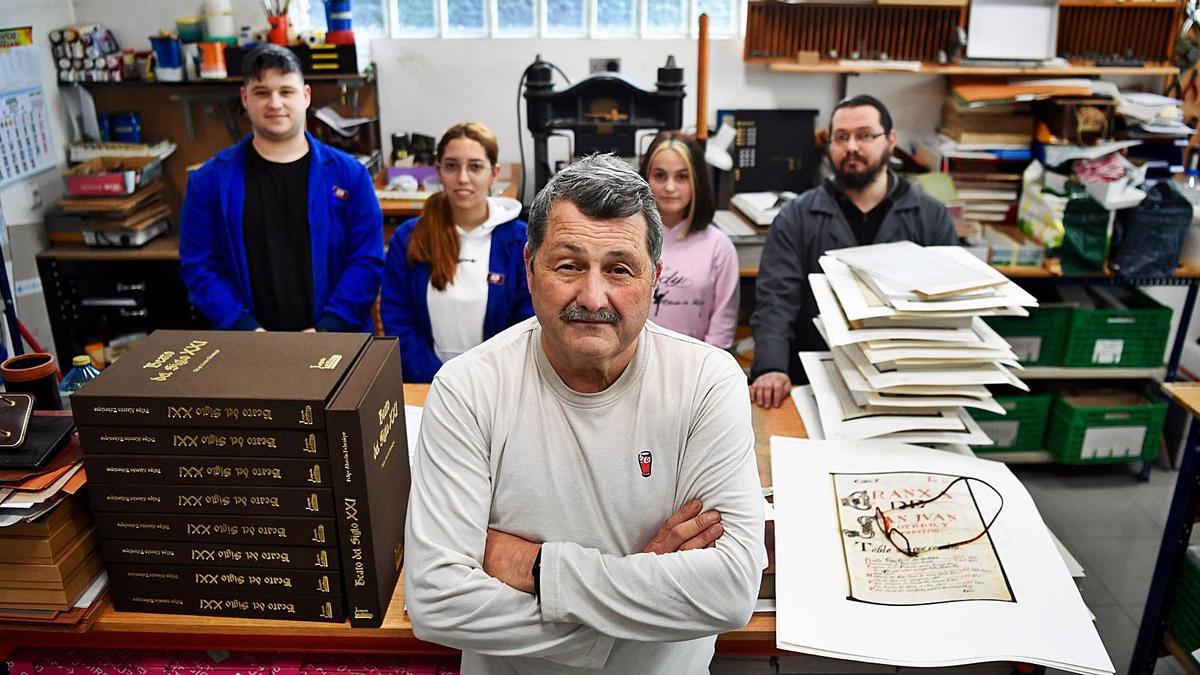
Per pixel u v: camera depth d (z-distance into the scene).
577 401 1.16
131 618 1.34
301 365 1.32
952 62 3.39
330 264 2.63
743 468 1.17
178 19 3.38
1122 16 3.41
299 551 1.29
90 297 3.47
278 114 2.45
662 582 1.10
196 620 1.34
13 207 3.13
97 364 3.26
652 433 1.17
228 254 2.58
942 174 3.34
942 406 1.75
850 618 1.29
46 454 1.28
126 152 3.45
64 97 3.43
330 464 1.23
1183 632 2.06
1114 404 3.31
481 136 2.33
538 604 1.11
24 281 3.21
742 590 1.11
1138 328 3.21
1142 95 3.37
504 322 2.45
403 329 2.46
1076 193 3.10
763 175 3.60
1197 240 3.06
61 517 1.26
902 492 1.55
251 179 2.55
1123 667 2.41
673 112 3.05
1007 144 3.32
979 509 1.50
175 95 3.46
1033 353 3.29
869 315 1.68
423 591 1.11
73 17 3.46
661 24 3.64
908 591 1.34
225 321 2.55
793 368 2.60
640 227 1.07
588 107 3.05
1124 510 3.20
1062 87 3.22
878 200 2.49
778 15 3.42
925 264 1.83
